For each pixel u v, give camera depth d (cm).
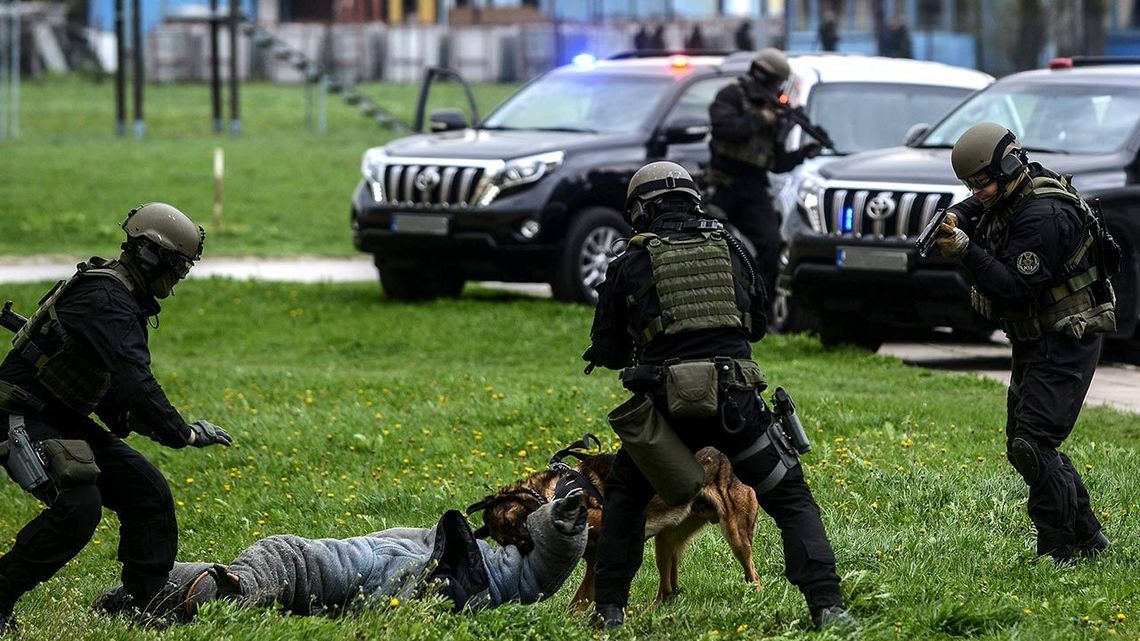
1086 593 2016
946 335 4894
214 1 13062
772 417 1830
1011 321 2184
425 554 1944
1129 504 2566
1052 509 2191
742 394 1802
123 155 10675
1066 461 2212
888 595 1934
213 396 3850
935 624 1852
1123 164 3912
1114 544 2262
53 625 1797
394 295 5291
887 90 4859
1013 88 4328
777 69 4309
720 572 2280
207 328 4934
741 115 4294
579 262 4900
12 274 6159
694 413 1762
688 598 2142
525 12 17950
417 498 2836
